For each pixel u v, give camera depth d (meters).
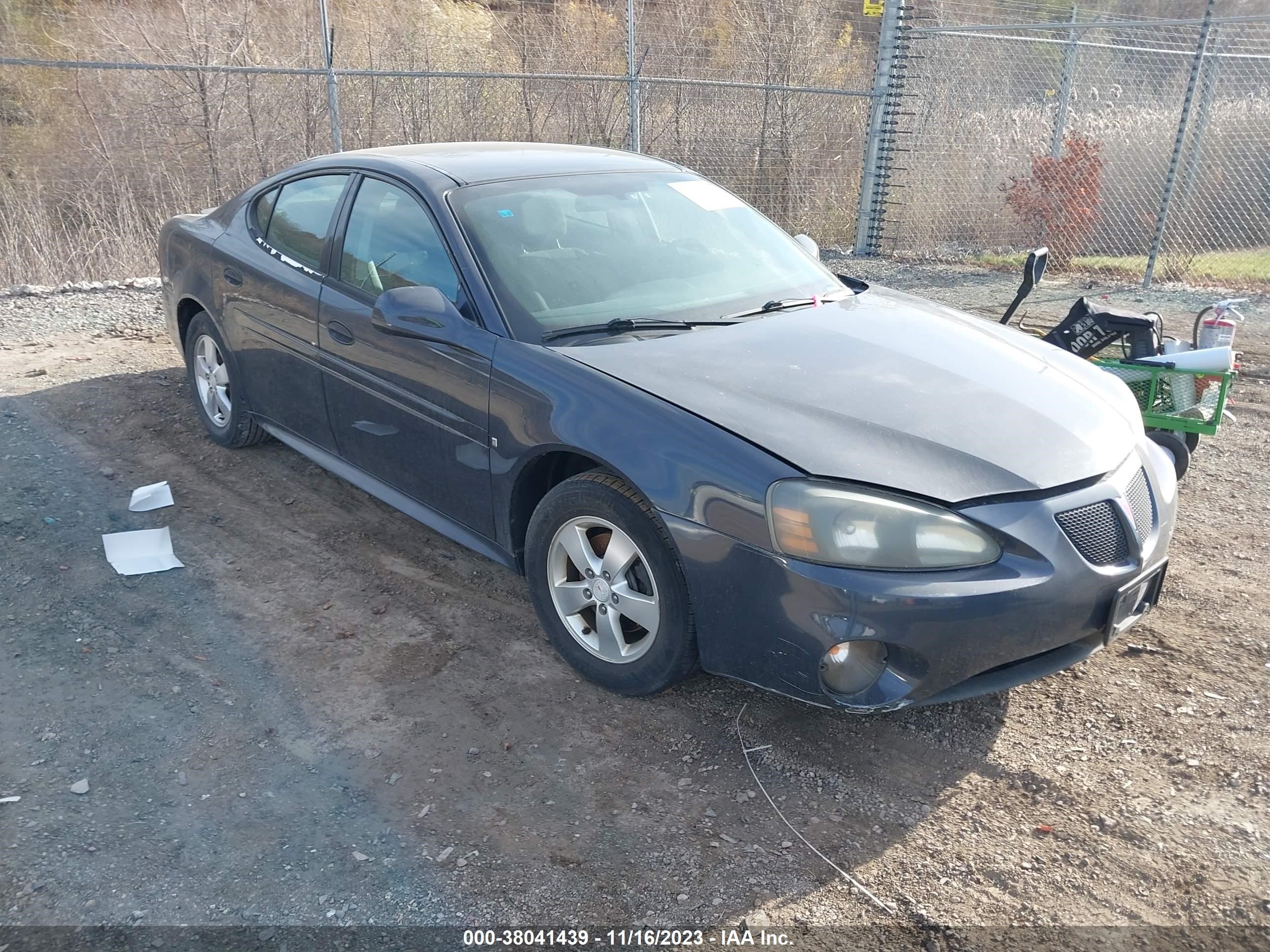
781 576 2.69
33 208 9.73
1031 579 2.68
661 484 2.87
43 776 2.81
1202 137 11.44
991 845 2.65
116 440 5.27
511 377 3.27
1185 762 2.97
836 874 2.55
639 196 4.16
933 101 11.98
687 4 12.46
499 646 3.55
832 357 3.32
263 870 2.52
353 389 3.97
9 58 8.51
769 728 3.12
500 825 2.70
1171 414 4.91
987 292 9.45
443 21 13.36
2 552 4.04
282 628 3.64
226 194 10.99
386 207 3.97
